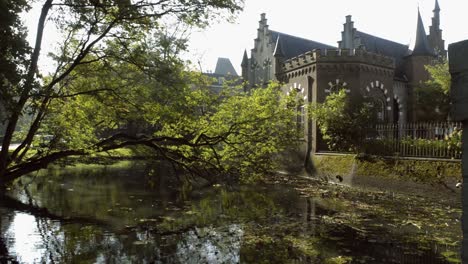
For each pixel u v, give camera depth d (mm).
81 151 11531
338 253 9414
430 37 44062
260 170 14133
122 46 10594
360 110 23797
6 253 9258
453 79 2359
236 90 14117
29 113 9578
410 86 35531
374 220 13094
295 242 10359
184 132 12852
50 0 9539
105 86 10531
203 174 13086
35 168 11055
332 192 19641
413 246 10008
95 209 14422
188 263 8703
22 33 7531
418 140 18953
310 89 29031
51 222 12312
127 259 8945
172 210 14492
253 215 13812
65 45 10609
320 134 26438
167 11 10102
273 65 36031
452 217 13578
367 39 37875
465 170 2322
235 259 8969
